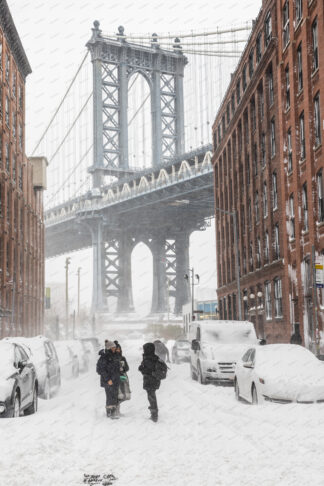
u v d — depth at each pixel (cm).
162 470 836
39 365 1731
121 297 14275
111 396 1307
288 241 3841
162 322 13150
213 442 1018
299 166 3566
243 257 5534
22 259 6406
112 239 14625
